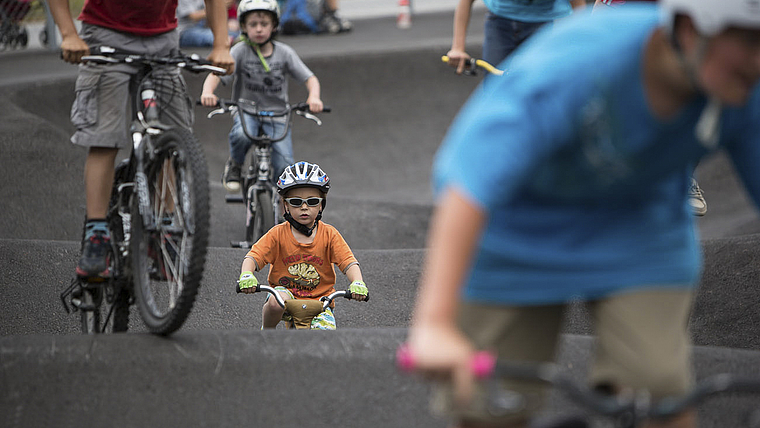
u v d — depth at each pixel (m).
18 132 31.66
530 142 5.41
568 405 10.62
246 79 25.61
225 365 11.12
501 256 6.34
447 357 4.99
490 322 6.53
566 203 6.25
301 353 11.42
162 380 10.82
